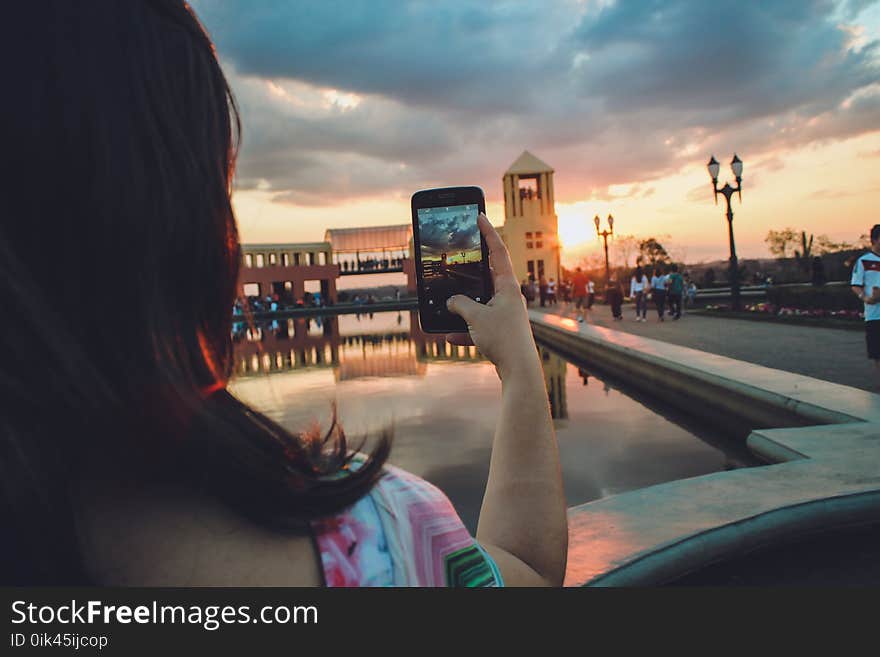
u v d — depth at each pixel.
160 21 0.41
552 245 52.12
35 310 0.33
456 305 0.73
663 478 5.15
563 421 7.71
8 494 0.32
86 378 0.34
